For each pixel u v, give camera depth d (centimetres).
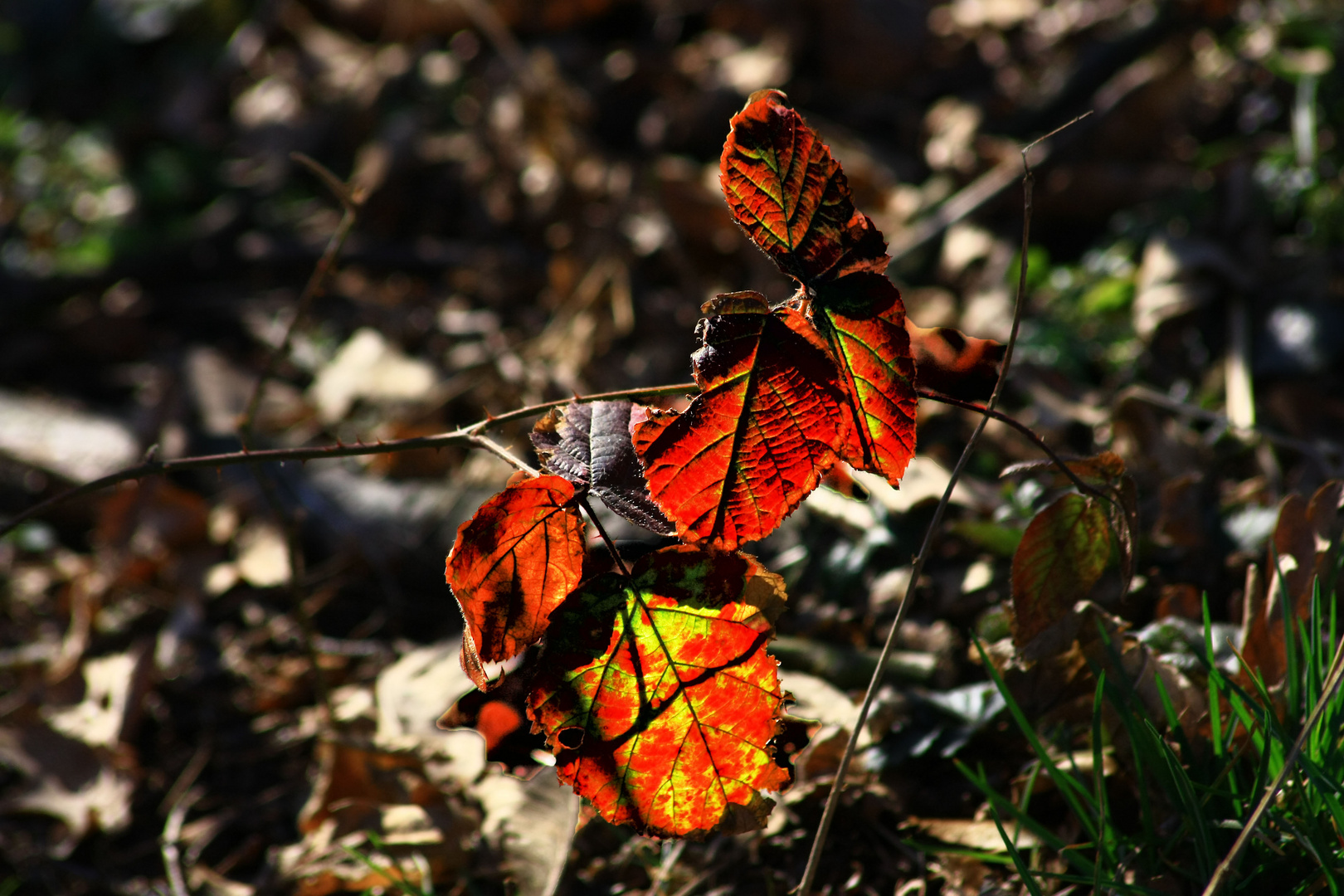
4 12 474
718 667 174
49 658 217
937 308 256
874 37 332
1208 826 178
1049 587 178
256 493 238
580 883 186
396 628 215
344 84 387
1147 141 280
